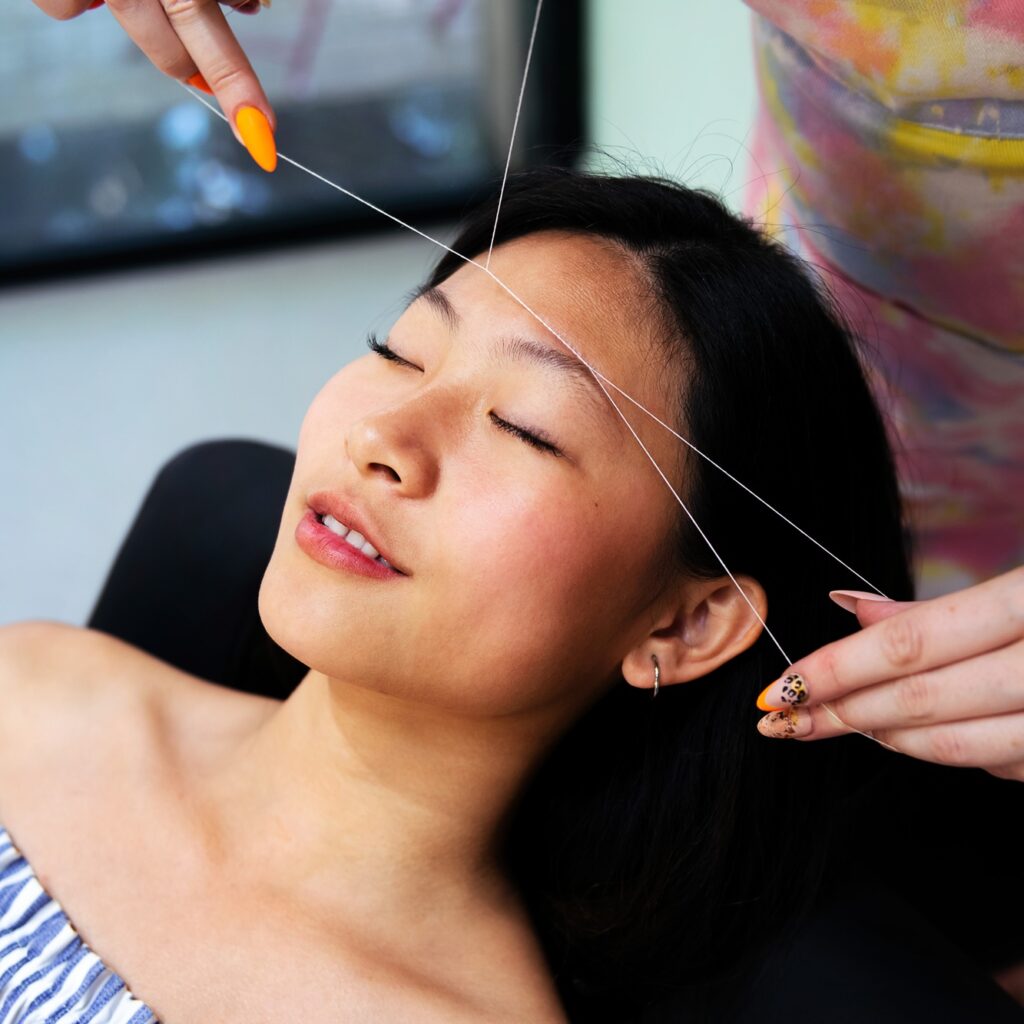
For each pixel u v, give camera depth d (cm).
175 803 111
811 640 109
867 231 125
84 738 117
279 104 289
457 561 89
